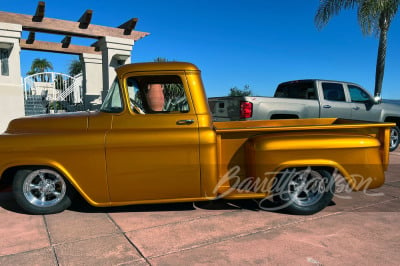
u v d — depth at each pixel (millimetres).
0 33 10227
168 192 3770
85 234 3416
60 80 16500
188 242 3229
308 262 2854
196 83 3838
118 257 2949
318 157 3740
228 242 3225
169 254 3000
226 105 7492
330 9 12023
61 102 16000
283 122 5188
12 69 10625
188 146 3699
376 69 12188
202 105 3826
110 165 3672
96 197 3732
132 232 3459
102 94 12555
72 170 3672
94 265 2824
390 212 4027
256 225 3633
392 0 10969
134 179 3703
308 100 7656
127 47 12359
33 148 3621
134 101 3863
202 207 4223
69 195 3945
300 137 3781
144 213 4012
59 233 3439
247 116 7004
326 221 3742
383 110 8555
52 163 3645
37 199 3926
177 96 3850
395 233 3418
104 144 3637
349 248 3096
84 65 14789
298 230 3496
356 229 3518
